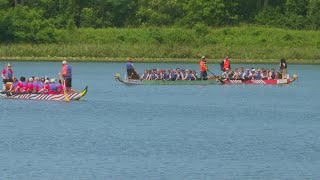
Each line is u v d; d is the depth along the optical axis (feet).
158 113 558.97
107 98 642.22
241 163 394.32
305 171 379.76
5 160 393.91
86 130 479.41
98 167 381.81
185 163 392.68
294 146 437.58
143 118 533.55
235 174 372.79
